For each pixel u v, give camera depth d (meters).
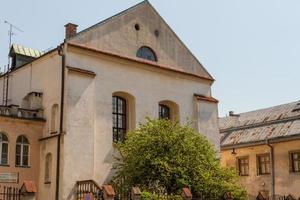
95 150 28.08
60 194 25.84
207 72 36.66
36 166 27.50
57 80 27.97
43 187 27.06
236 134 43.06
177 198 22.95
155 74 32.75
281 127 39.44
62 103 27.11
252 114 46.06
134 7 32.78
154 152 24.97
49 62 29.03
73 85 27.45
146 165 24.66
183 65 35.06
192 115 34.59
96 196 24.20
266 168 38.78
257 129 41.66
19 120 27.17
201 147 26.44
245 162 40.69
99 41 29.88
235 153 41.31
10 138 26.72
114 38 30.86
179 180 24.16
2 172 26.06
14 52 35.22
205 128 34.78
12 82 32.50
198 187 24.55
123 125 30.92
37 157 27.66
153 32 33.66
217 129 35.66
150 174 24.52
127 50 31.48
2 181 25.95
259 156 39.56
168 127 26.36
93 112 28.19
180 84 34.31
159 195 23.34
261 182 38.81
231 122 46.62
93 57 29.16
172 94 33.53
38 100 28.83
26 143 27.42
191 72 35.44
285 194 36.59
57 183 26.11
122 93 30.66
